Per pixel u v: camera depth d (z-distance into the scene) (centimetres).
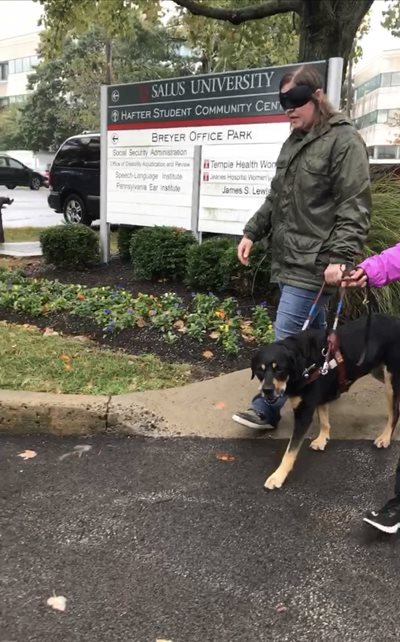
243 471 366
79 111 5075
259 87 660
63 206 1491
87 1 1141
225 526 311
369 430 412
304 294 361
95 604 255
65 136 5488
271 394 322
